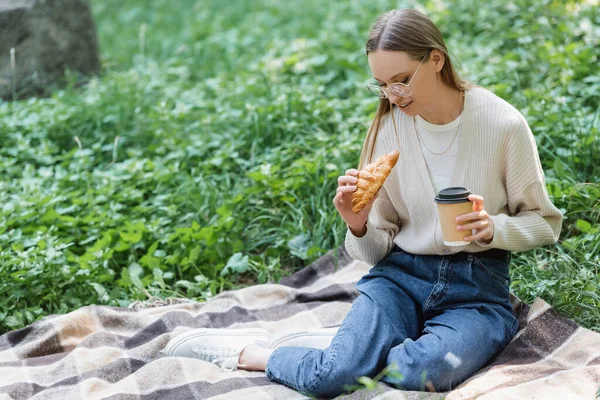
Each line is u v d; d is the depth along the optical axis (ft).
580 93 21.20
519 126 12.34
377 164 12.59
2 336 14.82
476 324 12.26
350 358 11.80
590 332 12.87
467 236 12.01
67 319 15.03
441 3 28.81
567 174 18.04
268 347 13.50
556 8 25.64
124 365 13.38
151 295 16.83
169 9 42.09
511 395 11.08
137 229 17.85
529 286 14.80
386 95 12.21
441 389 11.74
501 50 25.27
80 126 23.79
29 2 26.84
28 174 20.63
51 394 12.64
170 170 20.38
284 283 16.90
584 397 11.07
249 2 40.55
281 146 20.85
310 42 28.35
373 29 12.13
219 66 30.25
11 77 26.73
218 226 17.94
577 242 15.80
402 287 12.96
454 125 12.57
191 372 12.83
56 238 17.58
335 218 18.13
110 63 29.96
